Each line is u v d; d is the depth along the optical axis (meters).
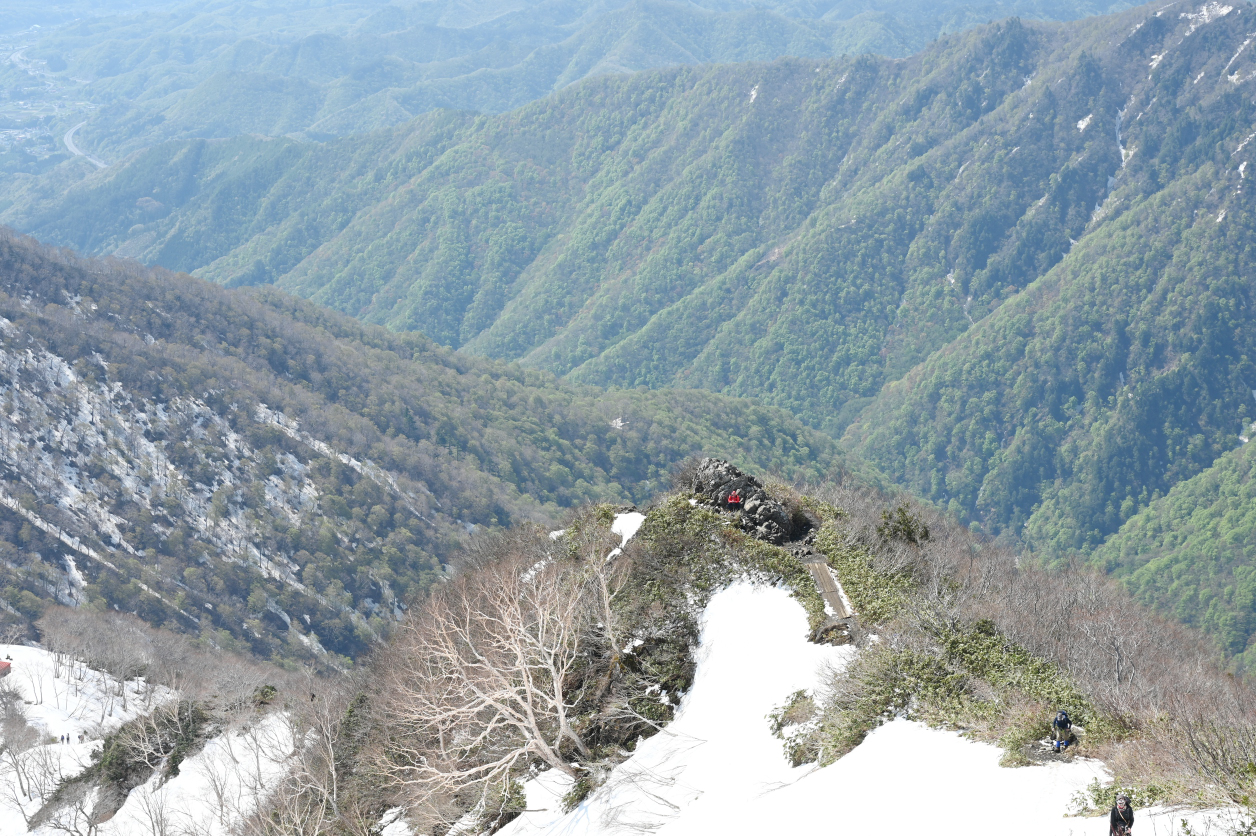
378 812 33.75
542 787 28.06
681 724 27.50
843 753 22.02
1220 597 183.50
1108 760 17.36
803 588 31.78
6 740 63.47
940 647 24.88
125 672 76.75
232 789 50.62
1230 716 19.00
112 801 54.28
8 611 136.00
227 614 157.25
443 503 197.25
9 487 165.62
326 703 44.44
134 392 193.62
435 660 35.06
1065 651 27.31
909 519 39.25
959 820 16.97
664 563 34.84
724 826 20.59
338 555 174.00
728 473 40.22
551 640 31.12
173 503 175.88
